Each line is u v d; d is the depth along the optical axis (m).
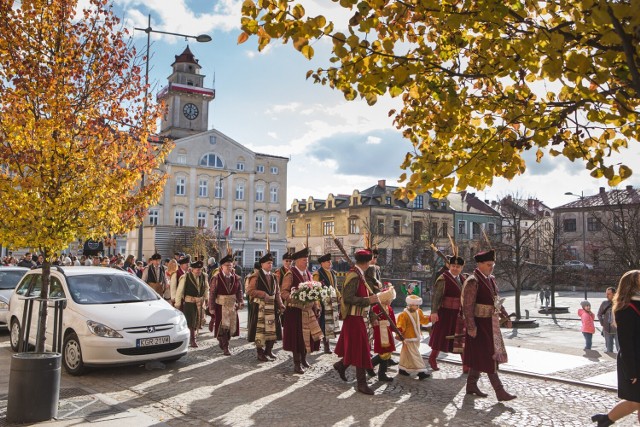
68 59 7.84
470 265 39.66
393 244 63.31
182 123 60.50
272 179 59.81
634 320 5.22
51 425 5.68
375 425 6.12
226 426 6.06
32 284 10.77
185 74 62.41
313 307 9.54
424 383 8.33
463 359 7.39
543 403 7.16
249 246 57.25
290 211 75.75
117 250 50.16
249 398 7.30
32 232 7.29
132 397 7.37
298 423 6.17
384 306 8.56
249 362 9.95
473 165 4.40
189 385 8.05
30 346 10.40
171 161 53.16
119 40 8.41
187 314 11.70
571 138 4.76
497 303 7.28
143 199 9.12
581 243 59.09
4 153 7.36
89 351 8.40
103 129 8.21
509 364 9.83
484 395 7.48
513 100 4.50
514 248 25.50
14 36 7.52
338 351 8.10
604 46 3.58
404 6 4.08
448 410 6.77
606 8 3.03
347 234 65.56
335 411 6.68
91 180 7.89
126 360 8.52
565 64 3.93
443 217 68.00
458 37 4.58
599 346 14.62
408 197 4.72
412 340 8.58
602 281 44.44
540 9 4.02
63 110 7.60
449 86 4.34
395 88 4.57
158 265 14.63
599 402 7.24
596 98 3.82
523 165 4.82
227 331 10.72
